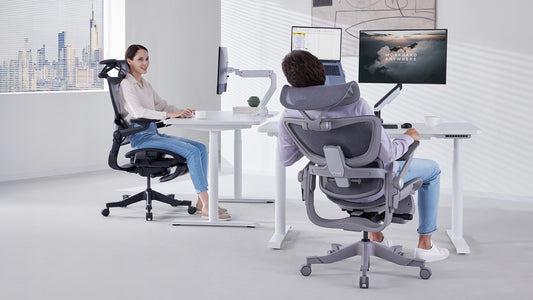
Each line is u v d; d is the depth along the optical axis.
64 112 6.80
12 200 5.37
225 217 4.58
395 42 4.12
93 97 7.05
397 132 3.67
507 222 4.54
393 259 3.32
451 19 5.70
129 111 4.64
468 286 3.14
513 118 5.55
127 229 4.36
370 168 2.93
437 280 3.24
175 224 4.46
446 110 5.79
